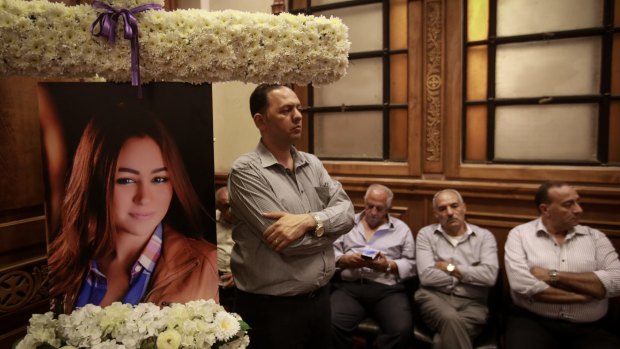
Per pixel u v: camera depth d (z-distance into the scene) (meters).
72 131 1.11
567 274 1.92
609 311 2.21
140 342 1.00
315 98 2.87
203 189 1.17
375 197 2.37
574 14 2.24
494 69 2.41
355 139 2.78
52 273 1.13
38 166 1.46
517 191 2.33
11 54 1.01
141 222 1.15
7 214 1.38
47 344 1.00
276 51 1.13
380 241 2.44
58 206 1.12
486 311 2.10
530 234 2.12
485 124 2.47
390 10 2.58
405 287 2.37
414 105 2.54
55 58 1.04
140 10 1.06
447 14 2.41
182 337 0.99
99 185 1.13
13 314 1.39
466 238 2.27
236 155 2.97
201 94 1.16
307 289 1.50
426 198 2.56
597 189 2.17
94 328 1.01
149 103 1.13
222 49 1.10
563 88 2.31
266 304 1.49
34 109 1.43
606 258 2.00
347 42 1.19
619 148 2.22
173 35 1.07
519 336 1.95
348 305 2.25
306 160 1.63
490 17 2.38
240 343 1.08
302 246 1.40
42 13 1.03
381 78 2.66
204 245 1.18
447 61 2.44
